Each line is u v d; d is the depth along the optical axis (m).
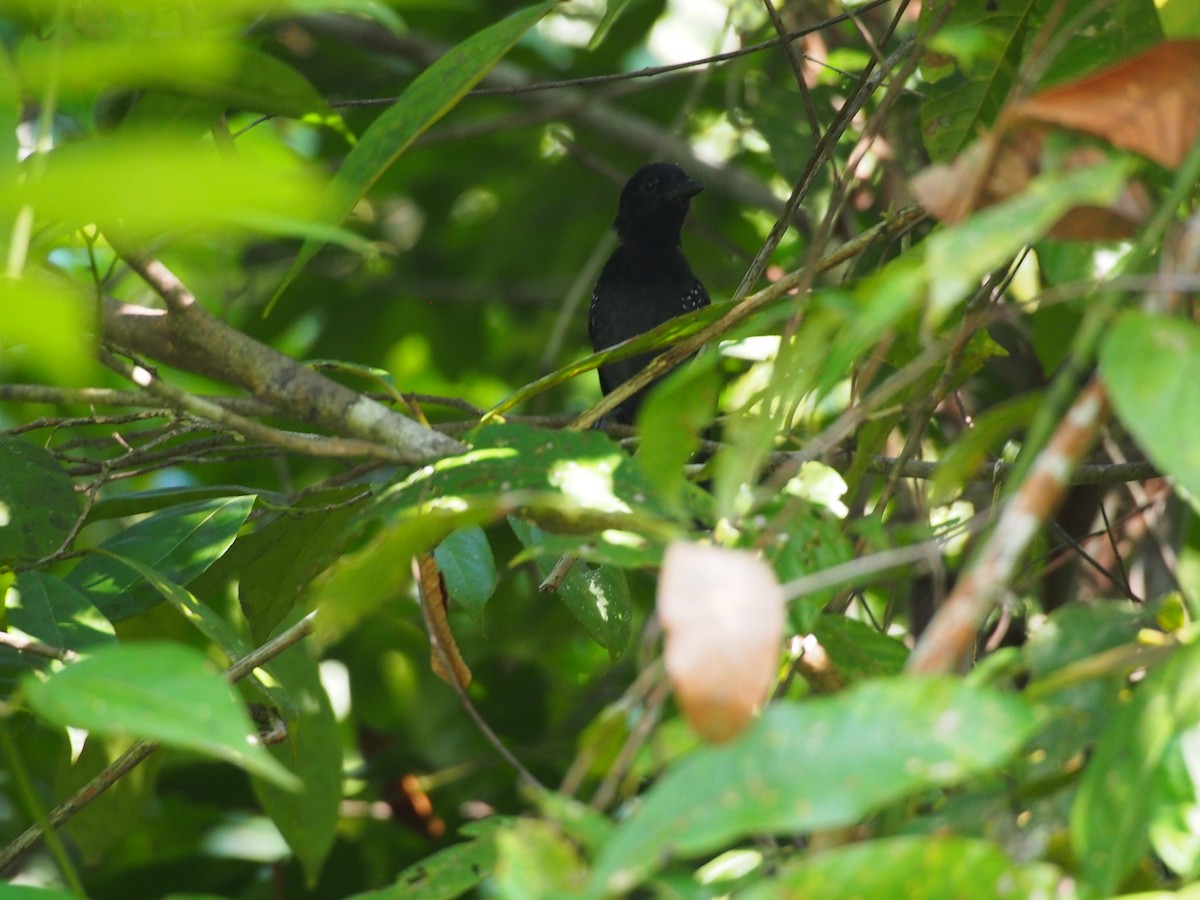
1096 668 3.22
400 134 4.43
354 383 14.78
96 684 2.72
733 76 11.25
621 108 15.15
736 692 2.61
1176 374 2.71
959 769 2.54
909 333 5.41
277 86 4.37
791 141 10.55
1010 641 8.02
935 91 5.85
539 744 10.84
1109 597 8.40
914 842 2.58
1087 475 6.77
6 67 2.81
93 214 1.76
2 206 1.73
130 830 7.49
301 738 6.87
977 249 2.71
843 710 2.64
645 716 3.29
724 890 4.01
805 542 3.95
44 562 6.02
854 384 5.09
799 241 12.80
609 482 4.19
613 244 14.72
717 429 8.76
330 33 13.91
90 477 8.08
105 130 6.32
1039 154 3.40
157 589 6.38
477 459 4.30
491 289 15.27
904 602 9.39
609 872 2.53
